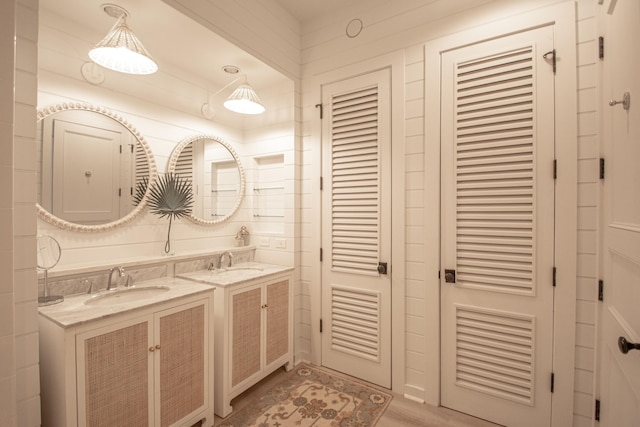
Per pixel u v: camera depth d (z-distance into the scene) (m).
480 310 1.88
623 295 1.04
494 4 1.82
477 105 1.87
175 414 1.63
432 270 2.02
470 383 1.93
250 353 2.10
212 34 1.93
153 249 2.16
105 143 1.90
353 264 2.37
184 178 2.35
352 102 2.37
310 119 2.61
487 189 1.86
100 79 1.87
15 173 1.23
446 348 2.00
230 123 2.76
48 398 1.32
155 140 2.18
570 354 1.63
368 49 2.29
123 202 1.98
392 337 2.19
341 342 2.44
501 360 1.82
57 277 1.58
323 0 2.37
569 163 1.63
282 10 2.46
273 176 2.79
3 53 1.00
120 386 1.40
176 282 1.97
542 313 1.71
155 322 1.54
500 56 1.80
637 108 0.92
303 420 1.88
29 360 1.26
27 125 1.26
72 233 1.76
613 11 1.19
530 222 1.73
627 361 0.96
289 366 2.46
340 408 1.99
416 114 2.09
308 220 2.62
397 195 2.17
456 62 1.94
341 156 2.43
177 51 2.13
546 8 1.68
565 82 1.63
